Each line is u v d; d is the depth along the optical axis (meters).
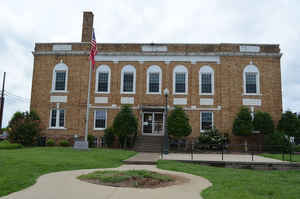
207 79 26.84
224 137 23.80
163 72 27.14
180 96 26.58
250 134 23.89
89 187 7.90
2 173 9.49
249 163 15.19
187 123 23.69
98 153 17.67
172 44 27.50
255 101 26.09
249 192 7.89
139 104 26.69
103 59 27.69
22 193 7.07
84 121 26.69
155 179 9.32
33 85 27.59
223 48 26.95
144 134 26.38
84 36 28.41
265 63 26.62
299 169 14.89
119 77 27.34
